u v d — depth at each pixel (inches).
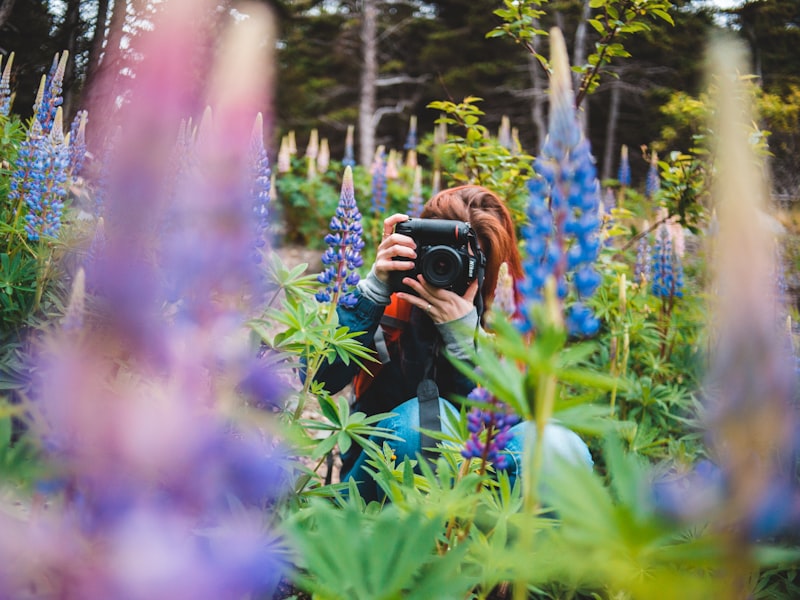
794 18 354.3
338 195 415.2
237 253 37.4
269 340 75.0
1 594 32.1
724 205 30.7
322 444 84.8
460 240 104.2
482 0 725.9
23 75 181.3
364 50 703.7
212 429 33.7
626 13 157.2
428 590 43.9
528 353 41.0
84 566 30.9
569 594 80.4
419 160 518.9
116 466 30.8
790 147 241.4
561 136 46.9
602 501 36.9
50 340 45.1
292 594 74.0
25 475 40.6
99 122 132.8
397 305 118.0
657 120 424.5
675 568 73.4
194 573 31.3
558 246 47.1
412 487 75.1
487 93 757.3
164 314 44.9
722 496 35.0
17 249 112.4
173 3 31.0
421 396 104.4
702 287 191.6
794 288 160.9
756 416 30.8
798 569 88.7
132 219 31.8
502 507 67.1
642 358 167.2
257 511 59.6
